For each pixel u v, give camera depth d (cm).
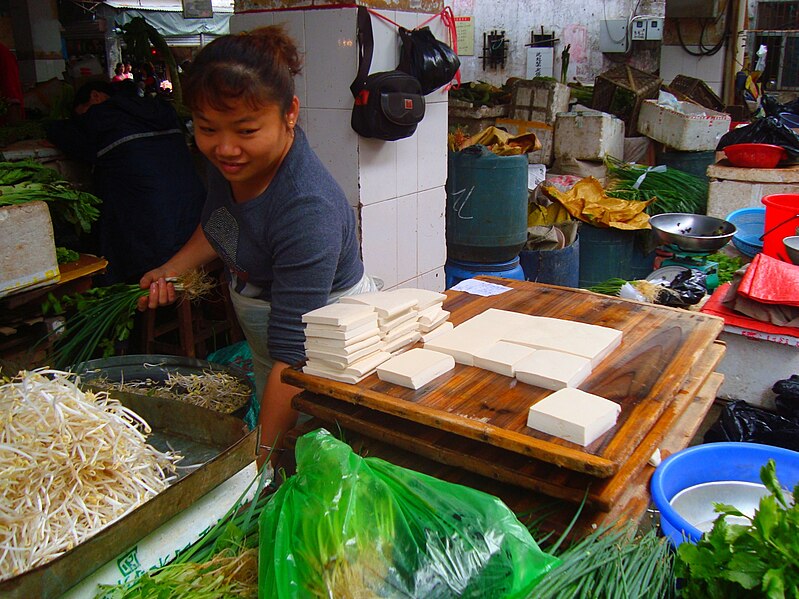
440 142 398
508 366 166
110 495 127
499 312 203
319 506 106
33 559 114
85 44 952
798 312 314
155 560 121
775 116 634
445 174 409
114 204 365
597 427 139
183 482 118
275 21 344
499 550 108
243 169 171
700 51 916
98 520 122
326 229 182
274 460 182
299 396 176
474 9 1107
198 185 381
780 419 295
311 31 334
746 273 336
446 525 108
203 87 155
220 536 126
